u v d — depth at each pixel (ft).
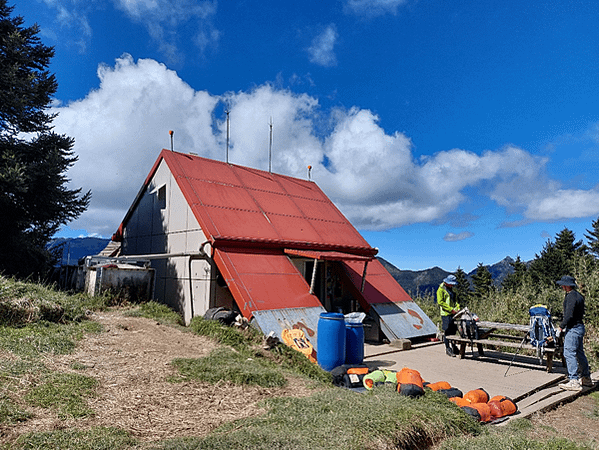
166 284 45.57
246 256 38.78
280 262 40.55
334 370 24.76
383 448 14.35
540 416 21.59
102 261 42.65
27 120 50.75
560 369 30.48
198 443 13.20
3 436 12.57
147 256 42.27
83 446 12.43
